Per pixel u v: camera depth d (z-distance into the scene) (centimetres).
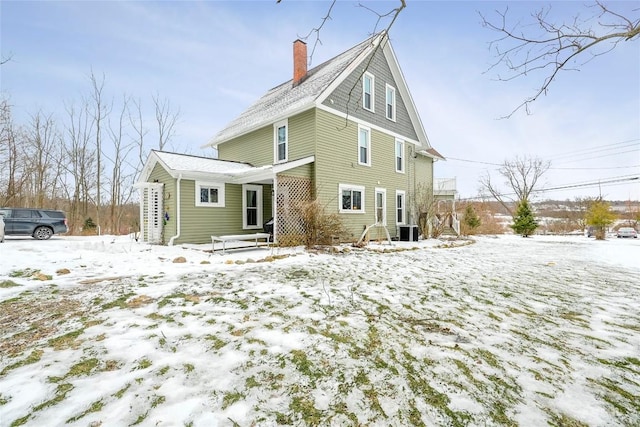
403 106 1617
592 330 324
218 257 791
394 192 1534
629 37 331
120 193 2442
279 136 1277
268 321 338
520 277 610
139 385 213
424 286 516
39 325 320
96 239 1366
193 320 337
